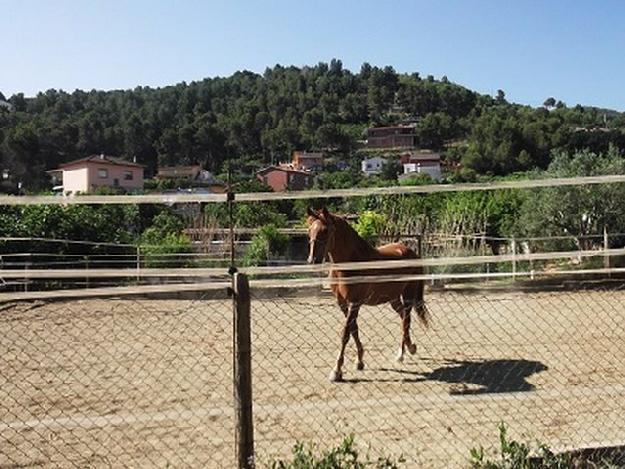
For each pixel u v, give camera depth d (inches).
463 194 843.4
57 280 571.8
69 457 169.5
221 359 291.4
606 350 298.4
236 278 135.0
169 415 205.3
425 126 4224.9
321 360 287.9
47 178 2721.5
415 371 266.7
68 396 231.5
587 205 653.3
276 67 6761.8
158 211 839.1
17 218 619.2
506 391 231.5
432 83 6013.8
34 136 2714.1
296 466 133.9
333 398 225.1
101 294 147.3
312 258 245.1
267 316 402.0
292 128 3907.5
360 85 5841.5
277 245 685.3
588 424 189.8
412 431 185.8
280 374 261.1
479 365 275.3
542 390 231.3
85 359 292.5
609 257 573.3
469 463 151.8
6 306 465.7
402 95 5438.0
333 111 5093.5
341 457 146.1
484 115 4207.7
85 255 592.4
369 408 210.7
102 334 356.2
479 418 197.8
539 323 376.5
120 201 137.7
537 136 2600.9
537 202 683.4
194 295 545.6
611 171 687.1
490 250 692.1
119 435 186.4
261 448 171.5
